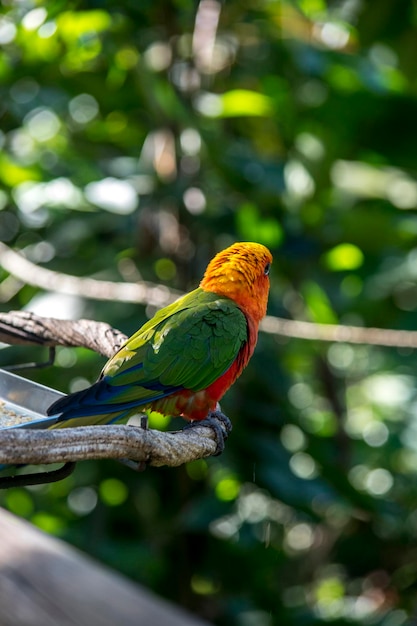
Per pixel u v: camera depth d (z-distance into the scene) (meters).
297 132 12.07
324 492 10.73
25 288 12.08
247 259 7.45
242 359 7.22
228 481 11.12
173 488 11.47
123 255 11.39
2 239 12.18
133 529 11.56
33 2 10.94
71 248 11.62
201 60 11.90
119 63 11.58
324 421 13.86
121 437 4.94
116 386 6.41
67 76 11.85
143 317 10.74
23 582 3.04
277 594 11.51
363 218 11.86
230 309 7.16
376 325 12.88
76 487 11.73
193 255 11.45
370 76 11.16
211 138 11.19
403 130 11.49
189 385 6.74
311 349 12.64
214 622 11.19
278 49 12.07
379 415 14.66
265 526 11.45
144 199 11.26
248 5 12.05
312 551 13.39
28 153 11.92
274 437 11.00
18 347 10.98
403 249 12.53
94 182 11.27
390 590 13.08
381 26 12.24
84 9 11.02
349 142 11.80
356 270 12.47
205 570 11.34
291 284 12.20
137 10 11.30
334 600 13.42
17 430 4.48
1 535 3.44
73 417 5.77
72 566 3.15
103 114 12.30
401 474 13.73
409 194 12.77
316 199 12.02
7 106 11.73
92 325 7.90
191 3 11.35
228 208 11.41
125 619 2.78
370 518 12.02
